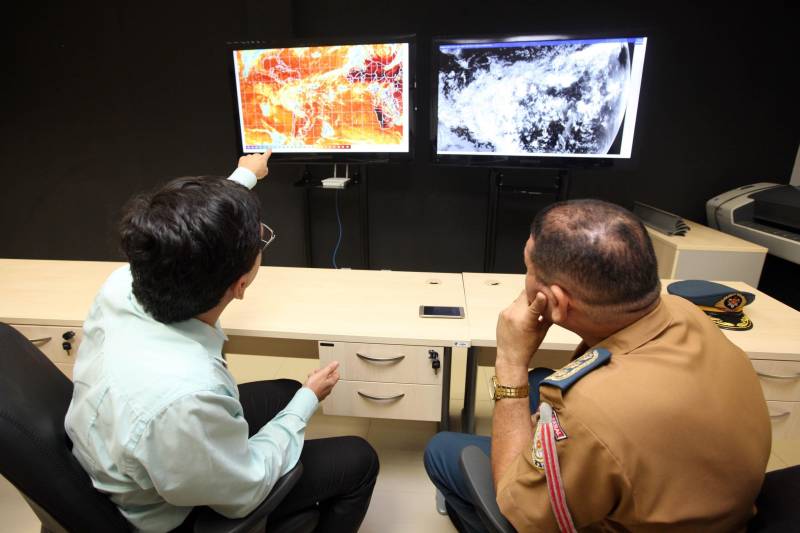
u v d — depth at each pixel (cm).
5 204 311
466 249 296
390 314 142
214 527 80
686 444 62
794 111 250
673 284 148
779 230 227
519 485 73
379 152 241
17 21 271
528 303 90
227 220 75
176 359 75
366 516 148
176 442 69
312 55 229
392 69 225
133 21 267
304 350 178
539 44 213
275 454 88
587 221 71
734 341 126
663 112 258
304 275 173
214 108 280
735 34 241
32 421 73
